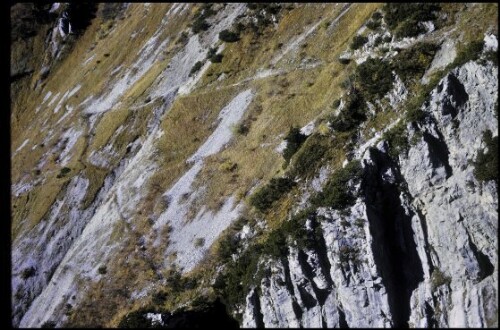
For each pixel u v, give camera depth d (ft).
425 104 139.23
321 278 135.95
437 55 153.07
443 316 126.11
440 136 136.15
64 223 205.46
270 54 207.92
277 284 138.21
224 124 197.47
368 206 136.05
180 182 190.19
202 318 149.18
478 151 129.59
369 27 178.91
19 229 211.00
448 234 130.52
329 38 195.00
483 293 123.13
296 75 192.75
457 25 155.12
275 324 138.00
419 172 136.05
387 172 140.05
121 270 176.65
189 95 214.28
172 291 162.30
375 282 130.41
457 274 127.75
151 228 182.91
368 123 153.99
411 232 135.33
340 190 140.36
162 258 172.96
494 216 125.70
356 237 134.41
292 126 178.19
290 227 142.72
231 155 186.60
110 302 170.09
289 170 161.99
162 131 209.97
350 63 178.19
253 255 150.00
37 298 186.91
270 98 192.44
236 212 169.89
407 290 132.36
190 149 198.29
